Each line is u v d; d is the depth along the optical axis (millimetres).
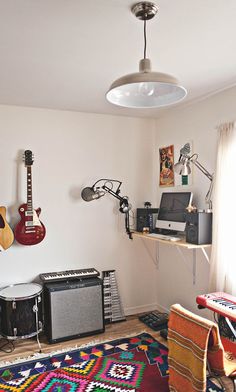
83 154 3496
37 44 1892
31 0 1447
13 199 3176
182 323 1972
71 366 2586
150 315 3586
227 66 2264
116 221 3676
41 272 3309
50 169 3342
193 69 2316
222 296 2443
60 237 3396
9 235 3070
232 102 2695
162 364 2602
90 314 3150
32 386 2328
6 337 2832
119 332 3242
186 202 3039
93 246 3561
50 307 2973
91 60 2133
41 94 2854
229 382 2363
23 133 3223
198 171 3113
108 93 1359
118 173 3682
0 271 3131
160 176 3768
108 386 2322
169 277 3643
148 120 3840
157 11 1549
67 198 3424
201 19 1629
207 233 2793
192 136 3195
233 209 2586
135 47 1947
